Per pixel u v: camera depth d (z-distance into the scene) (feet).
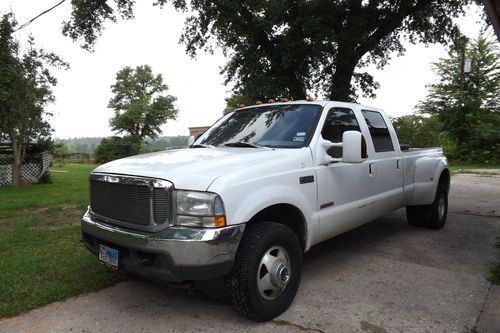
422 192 19.83
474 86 92.53
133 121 192.24
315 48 40.78
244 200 10.41
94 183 12.22
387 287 13.46
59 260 15.56
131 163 11.80
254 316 10.69
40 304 12.00
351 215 14.65
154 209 10.18
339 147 14.06
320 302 12.26
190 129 47.19
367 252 17.48
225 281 10.63
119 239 10.67
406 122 79.71
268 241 10.75
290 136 13.78
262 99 45.29
